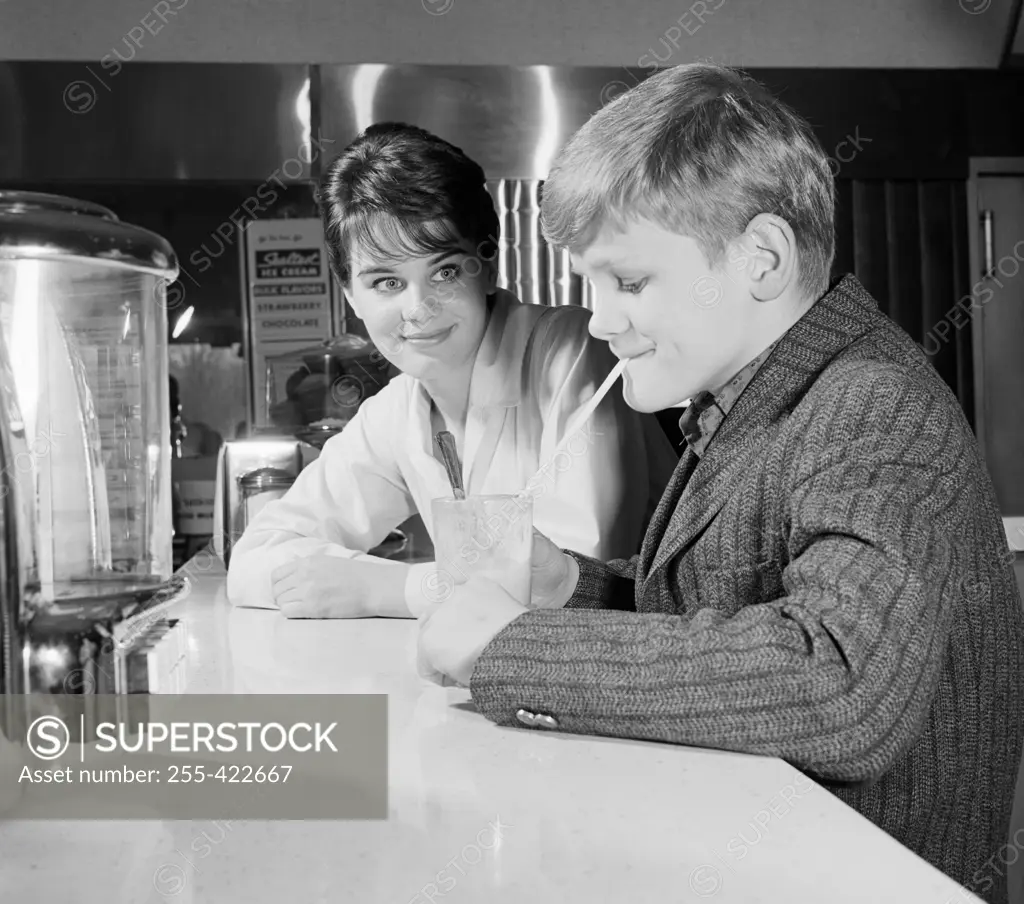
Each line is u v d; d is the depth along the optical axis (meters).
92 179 3.08
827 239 0.88
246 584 1.30
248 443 1.84
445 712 0.75
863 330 0.86
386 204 1.31
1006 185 3.38
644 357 0.86
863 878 0.45
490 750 0.66
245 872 0.47
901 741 0.63
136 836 0.51
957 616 0.78
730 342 0.85
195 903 0.44
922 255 3.29
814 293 0.88
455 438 1.52
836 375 0.79
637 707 0.66
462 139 3.15
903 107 3.25
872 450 0.72
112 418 0.63
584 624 0.72
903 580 0.65
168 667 0.67
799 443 0.79
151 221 3.32
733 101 0.84
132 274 0.62
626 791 0.57
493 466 1.45
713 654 0.66
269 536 1.42
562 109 3.17
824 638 0.64
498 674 0.71
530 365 1.46
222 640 1.05
